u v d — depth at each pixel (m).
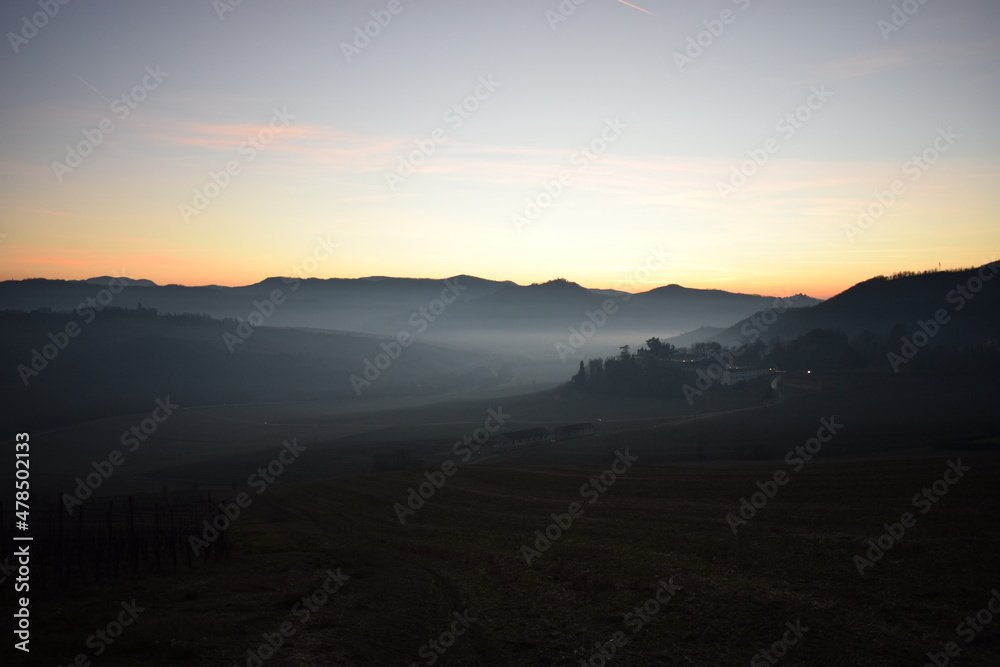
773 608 18.39
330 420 192.75
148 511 50.72
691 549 26.48
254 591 20.97
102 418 184.00
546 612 19.81
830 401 129.62
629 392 184.75
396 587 23.16
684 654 15.88
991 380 131.25
